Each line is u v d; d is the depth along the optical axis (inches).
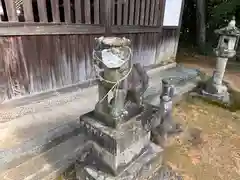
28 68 132.3
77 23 150.4
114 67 65.1
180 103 193.5
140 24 216.4
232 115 172.2
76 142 116.7
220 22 427.5
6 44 117.3
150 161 97.1
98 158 89.1
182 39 488.4
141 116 88.2
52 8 131.1
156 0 225.3
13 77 126.8
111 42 68.1
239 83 247.0
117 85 71.9
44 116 128.5
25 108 127.0
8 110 119.9
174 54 301.1
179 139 136.1
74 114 133.6
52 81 149.7
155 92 188.4
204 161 116.8
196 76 253.3
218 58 192.4
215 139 137.9
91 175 84.9
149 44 240.7
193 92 216.2
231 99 203.2
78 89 160.9
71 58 156.8
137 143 90.0
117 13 181.6
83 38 159.8
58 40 143.1
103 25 170.2
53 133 112.9
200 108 184.1
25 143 101.9
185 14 480.1
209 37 450.6
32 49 130.4
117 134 75.3
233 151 126.0
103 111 81.4
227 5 395.9
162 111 132.7
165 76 233.0
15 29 116.8
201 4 400.8
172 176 104.2
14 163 97.3
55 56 145.3
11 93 129.1
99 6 163.6
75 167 96.4
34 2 134.3
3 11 113.7
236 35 173.6
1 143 100.3
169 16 257.3
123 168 85.7
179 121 159.2
